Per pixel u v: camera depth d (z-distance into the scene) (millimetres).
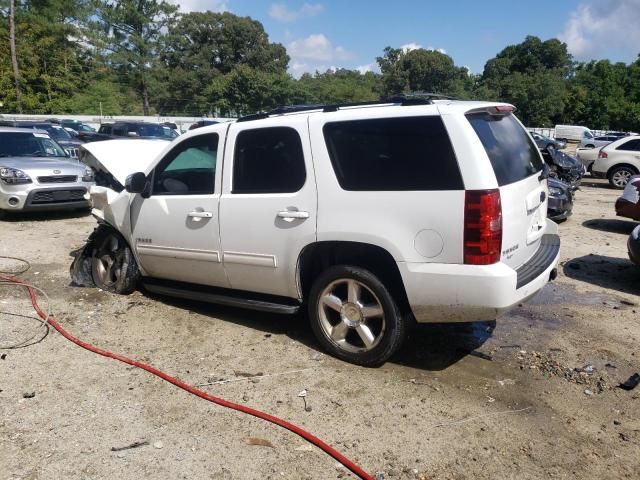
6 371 3924
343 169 3824
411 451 3027
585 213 11562
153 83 58281
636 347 4457
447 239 3443
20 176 9445
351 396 3609
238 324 4867
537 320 5051
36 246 7840
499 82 81938
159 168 4980
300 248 4031
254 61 80312
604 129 73312
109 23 54875
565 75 101375
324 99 65250
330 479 2811
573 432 3215
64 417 3340
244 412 3420
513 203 3588
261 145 4250
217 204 4461
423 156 3541
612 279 6504
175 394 3645
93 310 5188
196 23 76625
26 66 43312
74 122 27844
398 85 79438
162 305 5332
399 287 3830
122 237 5508
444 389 3705
